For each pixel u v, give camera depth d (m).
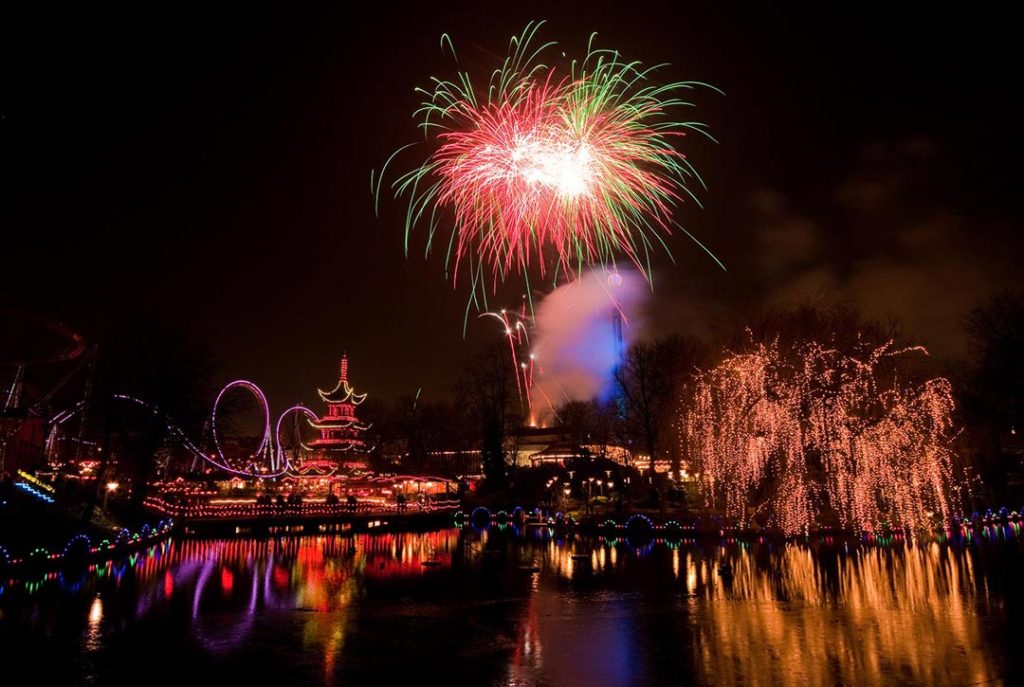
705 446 51.00
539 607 21.62
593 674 14.09
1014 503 57.34
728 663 14.70
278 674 14.42
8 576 26.42
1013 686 12.84
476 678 13.95
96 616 20.42
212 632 18.34
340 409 91.88
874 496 44.94
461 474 90.44
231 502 68.00
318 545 44.22
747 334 53.03
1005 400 54.28
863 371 46.75
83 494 44.12
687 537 44.38
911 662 14.46
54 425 50.31
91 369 48.56
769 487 47.88
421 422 104.06
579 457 77.31
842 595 22.55
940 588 23.44
